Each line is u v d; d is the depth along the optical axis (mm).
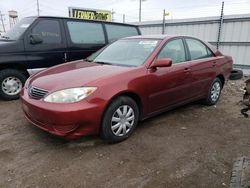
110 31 6945
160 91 3967
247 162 3072
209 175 2828
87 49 6375
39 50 5602
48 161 3057
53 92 3150
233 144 3598
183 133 3928
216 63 5184
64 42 5953
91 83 3201
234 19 9680
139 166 2980
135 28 7633
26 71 5566
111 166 2969
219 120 4539
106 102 3232
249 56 9547
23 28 5617
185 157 3203
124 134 3586
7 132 3850
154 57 3930
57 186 2602
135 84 3566
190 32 11156
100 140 3586
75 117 3045
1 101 5469
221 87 5617
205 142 3639
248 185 2578
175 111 4980
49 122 3133
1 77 5320
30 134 3777
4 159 3086
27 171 2852
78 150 3318
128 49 4359
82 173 2826
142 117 3844
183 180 2736
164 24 11961
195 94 4793
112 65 3947
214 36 10391
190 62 4551
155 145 3504
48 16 5828
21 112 4750
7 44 5242
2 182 2650
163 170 2910
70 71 3717
